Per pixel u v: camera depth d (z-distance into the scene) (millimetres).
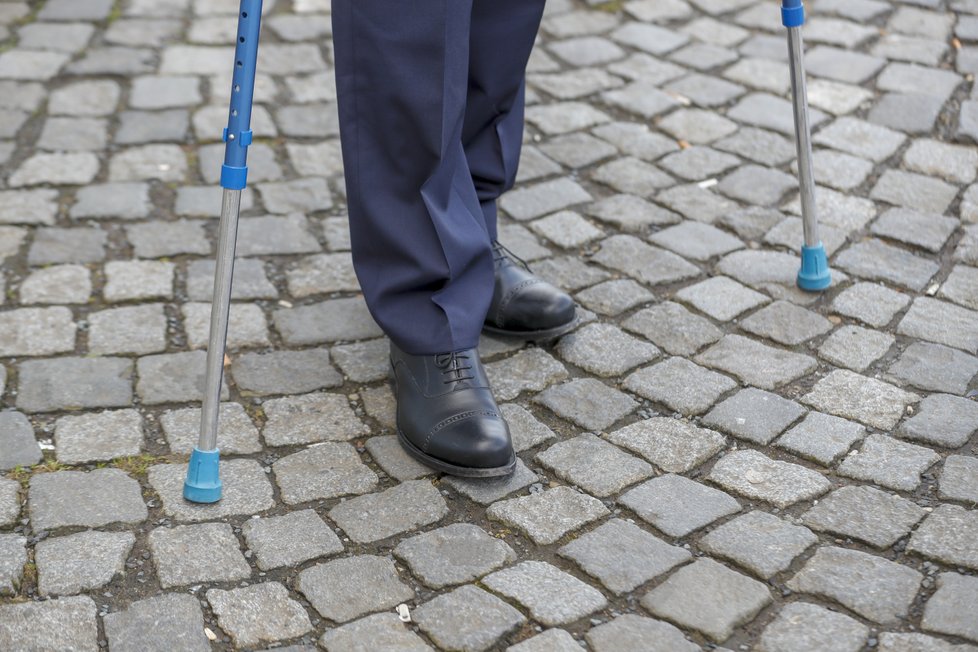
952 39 4008
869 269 2887
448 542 2080
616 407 2441
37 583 1962
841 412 2402
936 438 2307
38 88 3729
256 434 2365
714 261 2955
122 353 2596
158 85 3789
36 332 2650
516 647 1848
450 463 2223
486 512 2156
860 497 2162
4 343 2607
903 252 2953
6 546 2033
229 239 1990
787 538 2066
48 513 2117
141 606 1925
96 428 2357
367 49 2029
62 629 1869
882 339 2633
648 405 2447
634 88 3805
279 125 3611
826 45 3996
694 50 4031
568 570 2020
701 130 3561
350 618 1914
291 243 3045
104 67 3871
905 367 2533
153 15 4262
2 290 2797
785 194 3229
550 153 3459
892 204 3156
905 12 4180
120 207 3154
